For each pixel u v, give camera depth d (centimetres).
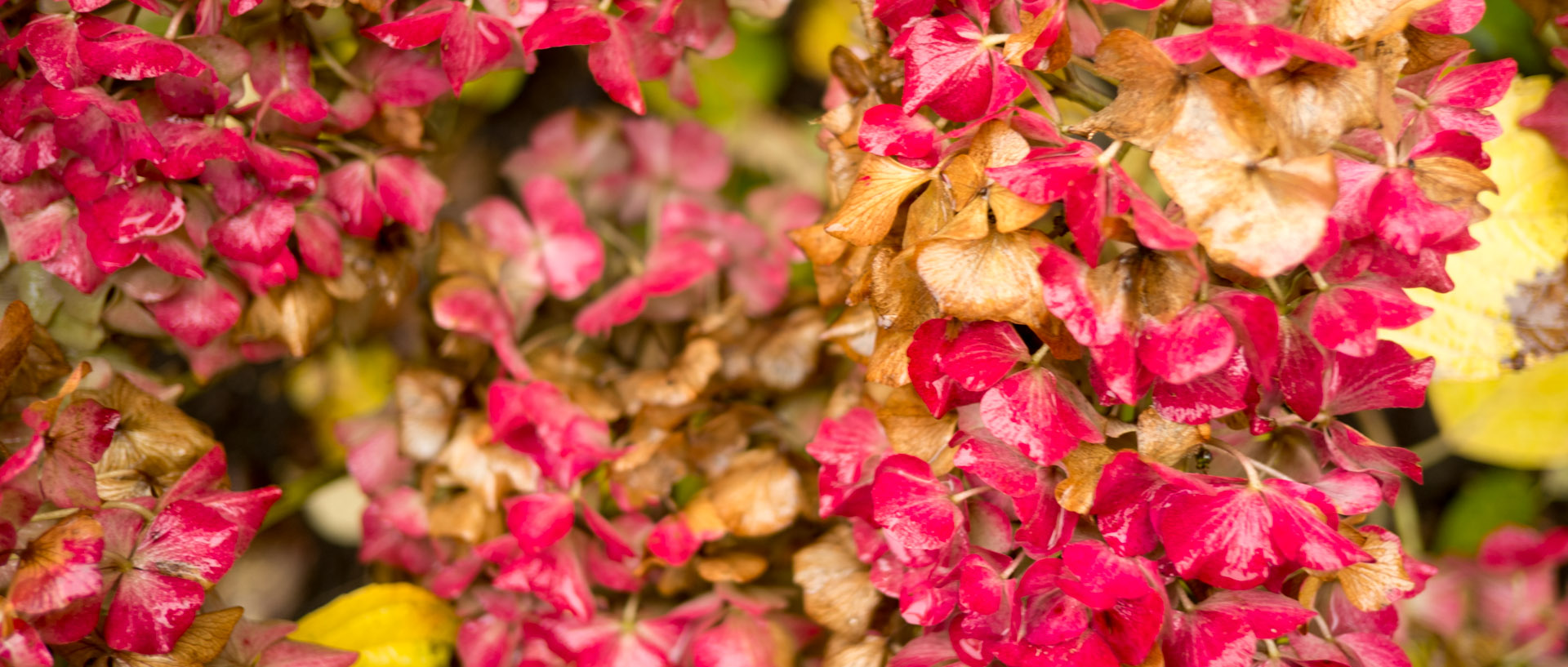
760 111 62
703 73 61
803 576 50
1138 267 41
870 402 48
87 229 46
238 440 58
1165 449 43
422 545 56
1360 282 43
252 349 52
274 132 49
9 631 43
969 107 43
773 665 52
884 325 44
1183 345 41
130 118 45
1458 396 56
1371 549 43
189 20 48
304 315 51
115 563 45
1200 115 41
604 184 60
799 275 60
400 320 57
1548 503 58
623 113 60
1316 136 41
